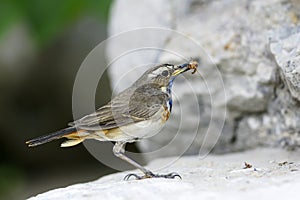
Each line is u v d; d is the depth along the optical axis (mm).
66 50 19562
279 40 11164
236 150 12641
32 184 19266
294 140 11617
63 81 19688
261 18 11852
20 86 19766
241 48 12000
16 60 19516
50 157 19875
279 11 11602
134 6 13891
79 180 19219
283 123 11773
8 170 19391
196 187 8688
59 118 19922
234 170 10055
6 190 18953
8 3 14781
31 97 19875
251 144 12438
